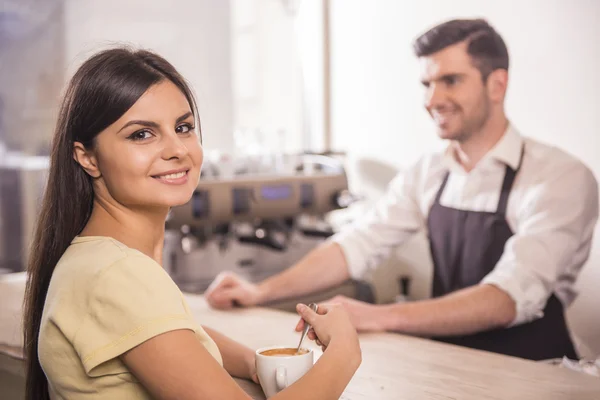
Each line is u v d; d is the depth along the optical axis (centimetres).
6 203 448
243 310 207
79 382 102
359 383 136
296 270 243
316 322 117
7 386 167
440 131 252
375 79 313
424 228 267
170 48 387
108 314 97
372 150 318
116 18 399
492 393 129
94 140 107
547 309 227
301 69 353
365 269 258
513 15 254
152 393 98
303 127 355
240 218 264
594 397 127
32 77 432
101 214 112
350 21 324
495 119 239
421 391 131
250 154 304
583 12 233
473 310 201
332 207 285
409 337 175
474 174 245
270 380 116
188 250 265
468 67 242
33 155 439
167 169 107
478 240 244
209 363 96
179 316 98
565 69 239
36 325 117
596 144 232
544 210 224
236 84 373
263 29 363
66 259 107
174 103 108
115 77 105
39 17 424
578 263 228
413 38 293
